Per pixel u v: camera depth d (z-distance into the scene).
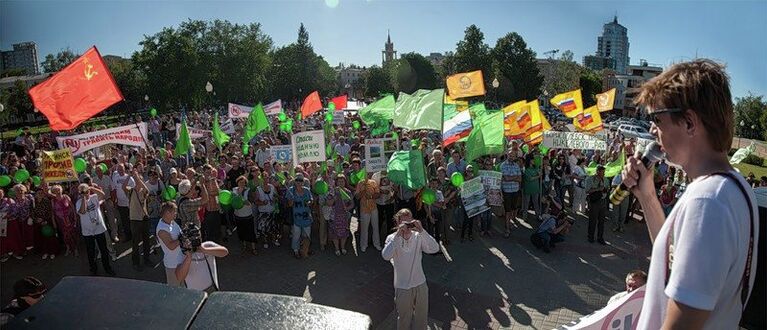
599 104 20.17
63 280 1.21
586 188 10.57
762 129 50.03
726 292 1.01
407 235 5.67
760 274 1.42
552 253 9.74
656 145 1.46
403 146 14.83
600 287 8.14
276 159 12.53
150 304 1.11
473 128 11.90
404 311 5.72
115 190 10.39
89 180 9.90
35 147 20.36
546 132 13.59
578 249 10.02
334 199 9.62
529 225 11.75
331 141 16.17
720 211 0.96
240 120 28.06
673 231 1.09
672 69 1.16
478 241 10.47
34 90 8.32
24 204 9.56
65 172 10.00
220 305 1.10
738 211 0.97
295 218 9.36
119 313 1.08
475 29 67.38
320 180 9.60
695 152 1.11
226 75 66.56
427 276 8.48
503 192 10.68
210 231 9.29
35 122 49.19
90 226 8.35
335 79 103.25
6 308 3.55
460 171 11.34
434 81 79.38
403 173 9.47
